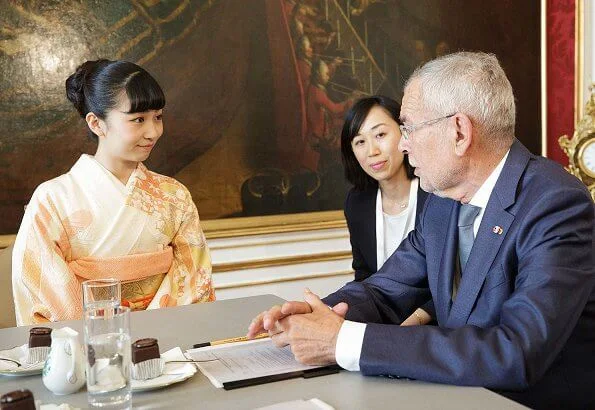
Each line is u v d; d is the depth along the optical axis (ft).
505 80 4.43
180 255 7.06
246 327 5.11
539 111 12.51
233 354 4.30
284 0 10.82
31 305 6.36
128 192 6.79
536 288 3.93
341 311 4.52
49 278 6.35
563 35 12.54
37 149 9.70
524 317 3.84
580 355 4.32
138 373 3.75
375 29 11.44
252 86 10.74
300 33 10.96
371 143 7.80
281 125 10.96
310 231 11.31
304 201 11.20
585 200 4.22
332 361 3.92
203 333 4.96
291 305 4.21
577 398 4.29
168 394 3.63
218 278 10.77
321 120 11.21
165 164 10.31
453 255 4.88
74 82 6.80
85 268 6.53
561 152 12.62
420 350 3.75
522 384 3.71
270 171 10.94
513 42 12.30
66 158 9.86
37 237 6.42
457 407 3.31
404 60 11.67
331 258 11.51
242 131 10.73
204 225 10.51
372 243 8.22
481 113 4.34
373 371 3.76
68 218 6.56
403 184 7.99
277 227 10.96
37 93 9.66
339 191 11.43
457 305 4.51
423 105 4.44
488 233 4.43
